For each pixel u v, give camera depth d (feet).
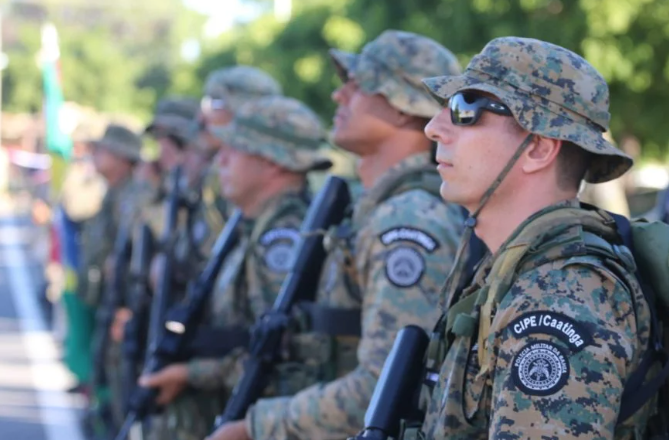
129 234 23.12
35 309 48.83
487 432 7.62
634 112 38.01
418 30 37.42
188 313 14.79
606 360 6.79
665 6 34.94
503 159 7.70
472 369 7.67
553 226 7.43
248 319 14.39
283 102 14.58
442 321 8.41
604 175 7.93
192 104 22.98
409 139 11.19
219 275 14.92
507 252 7.47
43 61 35.06
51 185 35.76
